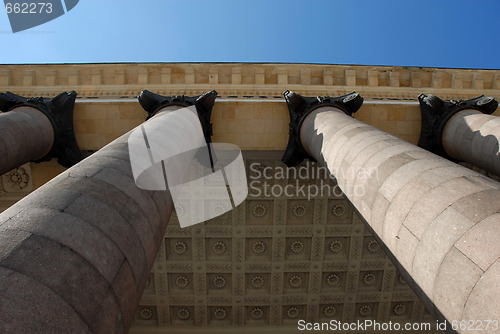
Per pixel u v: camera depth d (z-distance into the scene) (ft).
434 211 21.25
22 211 19.20
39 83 65.82
